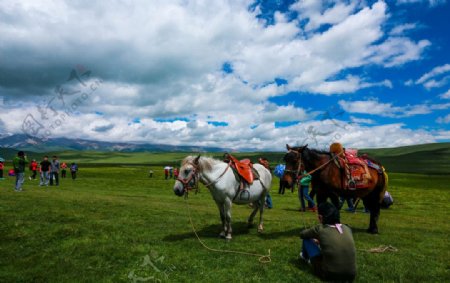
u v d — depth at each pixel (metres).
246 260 6.58
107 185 29.48
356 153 9.49
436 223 13.02
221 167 8.18
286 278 5.66
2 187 19.00
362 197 9.24
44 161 23.50
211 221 10.56
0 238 7.37
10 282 5.21
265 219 11.74
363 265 6.37
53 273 5.60
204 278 5.54
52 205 12.00
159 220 10.34
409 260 6.80
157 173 63.25
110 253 6.68
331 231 5.49
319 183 9.08
